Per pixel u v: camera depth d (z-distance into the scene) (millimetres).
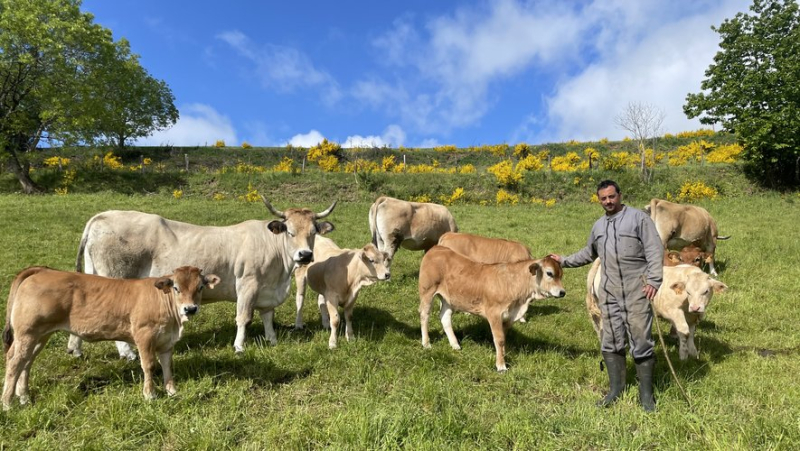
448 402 4648
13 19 23797
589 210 20766
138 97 42406
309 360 5719
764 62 24828
